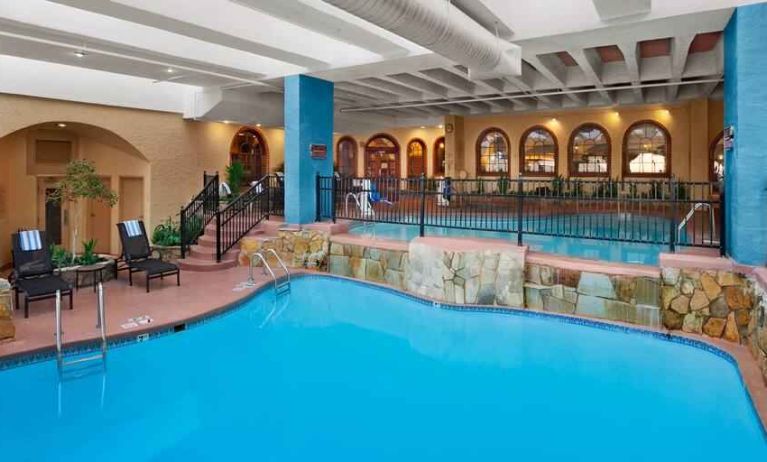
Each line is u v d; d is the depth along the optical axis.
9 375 4.48
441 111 13.71
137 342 5.30
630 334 5.59
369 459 3.27
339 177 9.34
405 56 7.32
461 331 5.81
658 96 11.23
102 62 7.80
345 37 6.65
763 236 4.95
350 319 6.26
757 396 3.88
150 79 9.74
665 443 3.46
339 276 8.03
